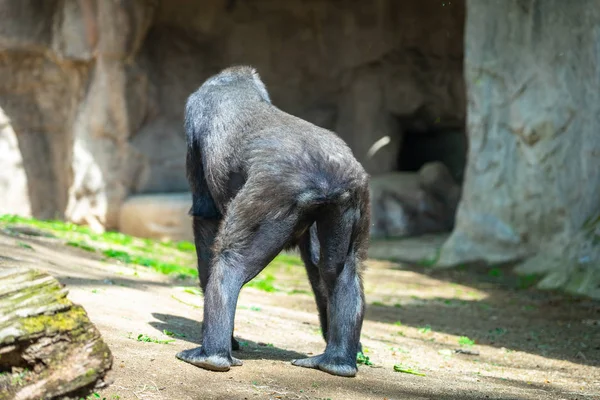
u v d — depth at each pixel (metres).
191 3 26.89
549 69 18.27
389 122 28.05
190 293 10.20
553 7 18.09
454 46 27.61
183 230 23.48
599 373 8.80
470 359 9.12
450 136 29.38
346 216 6.19
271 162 6.05
